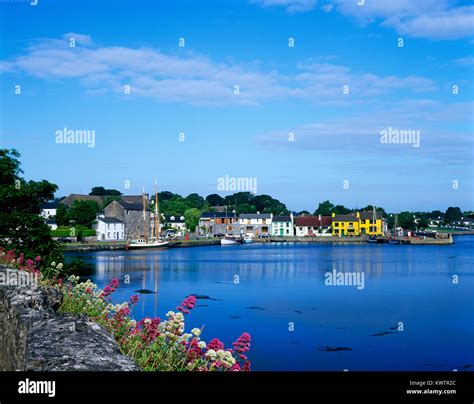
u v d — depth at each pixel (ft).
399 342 77.92
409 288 138.72
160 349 24.43
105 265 218.79
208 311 104.01
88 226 412.16
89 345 20.66
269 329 86.69
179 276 172.65
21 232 90.84
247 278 165.58
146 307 107.04
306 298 121.90
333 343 76.64
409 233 506.89
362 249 353.51
